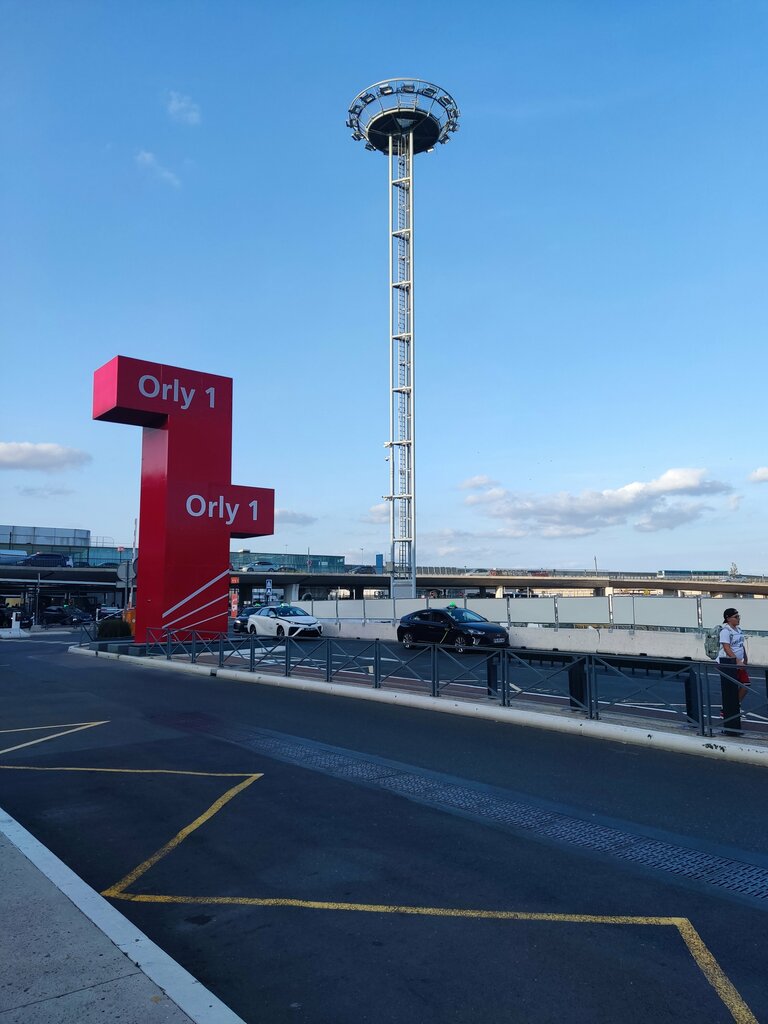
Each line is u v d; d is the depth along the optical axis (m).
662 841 5.93
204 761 8.77
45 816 6.64
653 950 4.08
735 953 4.05
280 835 6.08
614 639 23.31
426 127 53.38
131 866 5.41
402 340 52.38
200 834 6.12
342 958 4.00
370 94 53.12
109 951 3.75
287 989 3.68
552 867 5.37
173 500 25.12
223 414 26.55
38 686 15.98
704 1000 3.56
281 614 29.92
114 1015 3.17
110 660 22.44
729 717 9.35
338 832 6.16
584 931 4.32
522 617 27.88
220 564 25.97
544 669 12.50
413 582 48.22
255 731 10.63
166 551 24.80
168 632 21.62
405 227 52.97
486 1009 3.49
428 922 4.44
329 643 15.21
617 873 5.25
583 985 3.71
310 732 10.54
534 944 4.15
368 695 13.67
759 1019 3.39
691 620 22.83
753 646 20.45
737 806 6.88
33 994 3.33
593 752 9.17
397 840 5.95
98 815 6.65
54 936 3.91
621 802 7.02
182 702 13.50
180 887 5.01
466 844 5.86
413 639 23.75
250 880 5.12
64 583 63.81
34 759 8.90
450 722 11.30
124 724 11.24
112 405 24.16
